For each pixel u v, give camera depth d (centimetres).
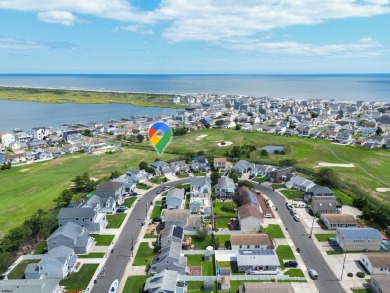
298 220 9000
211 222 8994
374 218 8906
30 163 15725
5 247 7350
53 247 7450
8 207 10206
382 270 6556
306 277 6519
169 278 6084
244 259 6881
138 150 17525
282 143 18325
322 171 11869
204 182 10875
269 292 5678
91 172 13500
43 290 5869
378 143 17588
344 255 7312
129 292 6109
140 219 9206
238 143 18512
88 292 6144
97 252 7531
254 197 9925
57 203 10281
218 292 6125
